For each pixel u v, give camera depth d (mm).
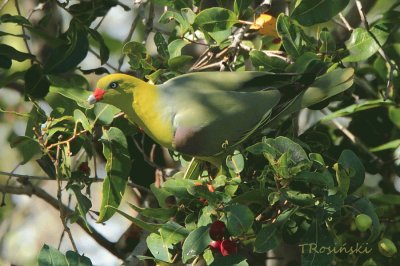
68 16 13930
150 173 11625
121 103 9891
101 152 12633
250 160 9734
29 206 16281
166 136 9914
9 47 10875
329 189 8367
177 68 10055
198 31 10961
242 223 8180
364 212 8547
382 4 13320
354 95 11688
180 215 9094
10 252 15969
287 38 9859
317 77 9852
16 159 16016
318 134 10383
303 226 9680
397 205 11133
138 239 11648
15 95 15773
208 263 8914
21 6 14531
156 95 9891
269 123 9898
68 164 9578
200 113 9703
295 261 11641
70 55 10930
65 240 16406
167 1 10328
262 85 9812
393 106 11242
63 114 9930
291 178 8297
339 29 11977
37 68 10875
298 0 9820
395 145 10891
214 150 9734
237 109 9672
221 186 8992
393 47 11281
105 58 11250
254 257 11484
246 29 10188
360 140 11742
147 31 10945
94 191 16422
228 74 9938
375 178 14359
